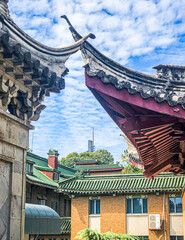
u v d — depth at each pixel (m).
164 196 31.94
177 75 12.30
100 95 8.02
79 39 7.91
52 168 44.28
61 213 42.31
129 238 15.55
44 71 7.59
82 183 34.12
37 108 8.70
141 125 8.00
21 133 8.07
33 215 16.45
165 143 9.66
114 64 8.09
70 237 37.50
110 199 33.53
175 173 13.55
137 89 7.39
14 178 7.70
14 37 6.95
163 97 7.34
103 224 33.06
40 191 37.28
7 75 7.19
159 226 30.92
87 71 7.60
